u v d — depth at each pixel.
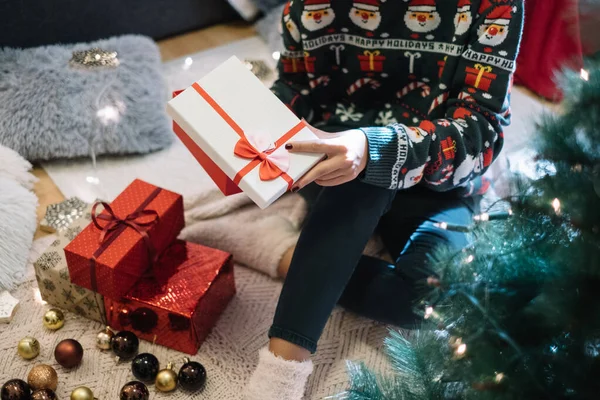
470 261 0.87
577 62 1.71
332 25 1.21
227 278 1.29
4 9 1.72
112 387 1.16
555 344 0.74
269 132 1.04
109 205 1.24
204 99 1.07
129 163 1.66
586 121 0.79
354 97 1.32
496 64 1.10
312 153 1.00
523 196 0.87
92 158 1.62
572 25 1.77
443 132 1.10
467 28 1.12
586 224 0.74
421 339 0.88
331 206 1.15
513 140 1.67
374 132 1.05
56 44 1.85
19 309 1.29
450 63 1.16
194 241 1.40
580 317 0.72
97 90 1.66
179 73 1.94
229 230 1.38
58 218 1.46
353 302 1.23
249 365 1.22
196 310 1.17
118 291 1.17
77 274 1.18
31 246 1.40
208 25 2.15
